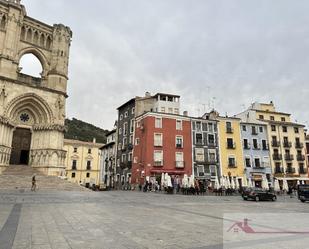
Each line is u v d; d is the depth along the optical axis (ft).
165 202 67.00
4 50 122.11
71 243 22.33
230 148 164.96
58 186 106.22
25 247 20.72
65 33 145.07
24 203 52.54
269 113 190.60
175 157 148.36
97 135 437.58
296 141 184.85
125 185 162.20
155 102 169.37
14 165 119.14
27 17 135.44
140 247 21.49
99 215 39.27
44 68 139.44
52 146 126.41
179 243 22.99
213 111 173.88
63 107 135.03
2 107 115.14
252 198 89.10
